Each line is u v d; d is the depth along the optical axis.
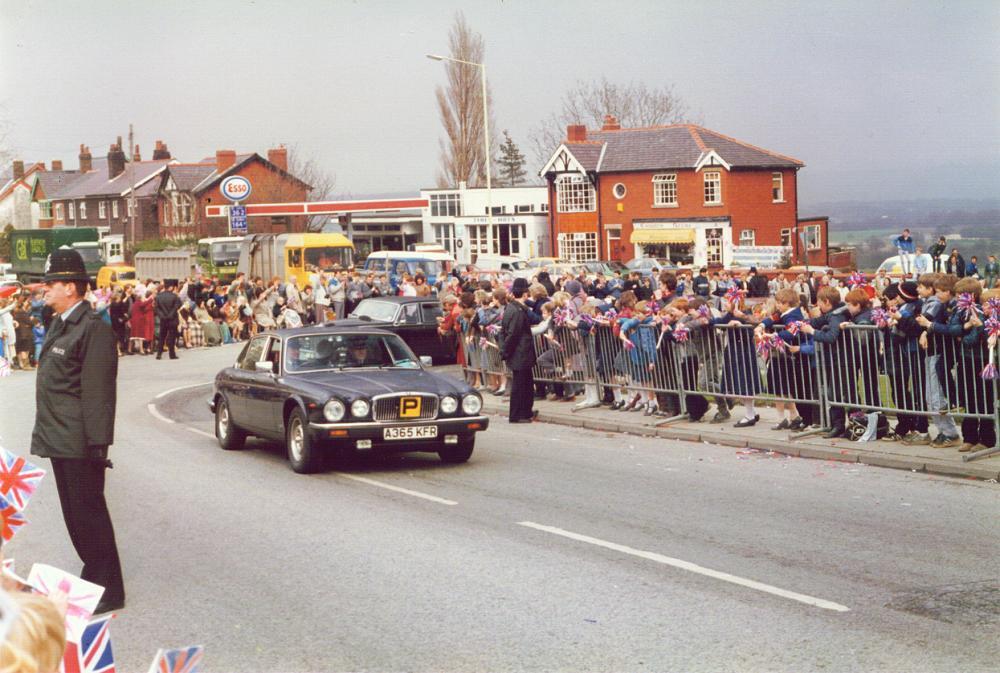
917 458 11.02
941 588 6.79
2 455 4.30
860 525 8.64
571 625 6.28
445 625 6.36
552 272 48.66
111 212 92.75
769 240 64.69
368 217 84.75
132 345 32.69
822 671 5.38
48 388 6.79
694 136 66.12
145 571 7.89
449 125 81.50
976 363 10.98
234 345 34.78
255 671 5.66
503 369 19.09
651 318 15.05
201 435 15.96
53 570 3.60
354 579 7.46
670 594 6.85
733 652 5.71
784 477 10.91
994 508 9.09
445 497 10.45
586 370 16.80
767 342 12.98
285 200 81.69
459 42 80.94
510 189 80.88
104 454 6.76
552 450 13.43
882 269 40.59
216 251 58.91
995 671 5.32
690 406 14.59
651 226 65.81
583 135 71.31
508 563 7.78
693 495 10.16
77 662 3.40
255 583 7.45
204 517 9.77
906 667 5.40
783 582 7.04
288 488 11.16
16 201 112.69
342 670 5.64
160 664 2.65
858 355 12.21
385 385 12.12
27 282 63.62
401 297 25.66
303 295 36.78
